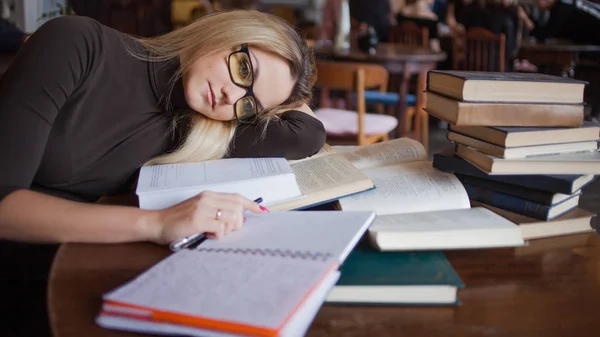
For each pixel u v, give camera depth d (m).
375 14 4.95
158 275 0.65
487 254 0.86
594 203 2.19
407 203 0.94
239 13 1.15
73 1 3.18
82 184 1.13
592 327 0.65
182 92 1.18
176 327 0.56
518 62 4.77
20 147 0.89
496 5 4.43
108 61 1.10
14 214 0.81
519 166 0.93
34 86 0.96
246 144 1.20
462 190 0.98
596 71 3.93
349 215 0.84
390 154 1.19
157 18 3.72
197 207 0.80
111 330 0.59
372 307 0.68
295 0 7.30
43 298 1.16
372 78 2.69
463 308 0.69
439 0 6.37
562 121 0.97
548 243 0.91
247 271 0.65
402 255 0.78
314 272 0.64
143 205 0.89
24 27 2.71
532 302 0.71
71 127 1.06
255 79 1.15
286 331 0.54
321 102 3.76
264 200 0.94
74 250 0.79
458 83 0.97
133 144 1.14
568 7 4.59
